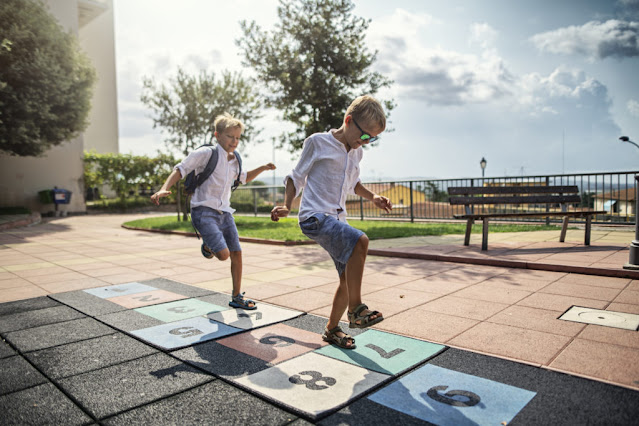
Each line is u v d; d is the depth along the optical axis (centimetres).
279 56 1148
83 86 1530
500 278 449
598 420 174
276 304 373
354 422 177
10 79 1318
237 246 362
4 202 1709
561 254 541
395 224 1152
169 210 2262
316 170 262
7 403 196
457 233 869
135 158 2138
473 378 216
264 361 243
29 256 683
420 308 347
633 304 339
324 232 248
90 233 1096
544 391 201
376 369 229
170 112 1364
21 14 1341
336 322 271
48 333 296
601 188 939
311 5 1133
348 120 250
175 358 249
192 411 188
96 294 415
